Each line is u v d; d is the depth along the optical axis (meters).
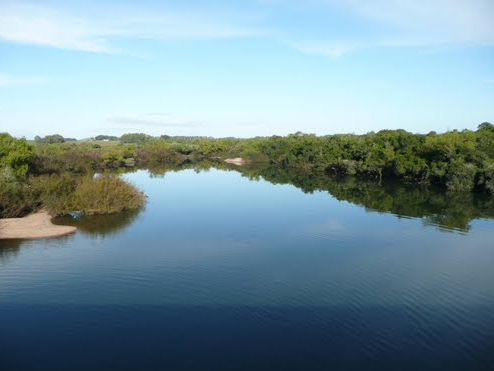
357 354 17.00
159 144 155.25
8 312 20.41
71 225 40.06
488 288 24.33
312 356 16.78
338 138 123.88
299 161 118.06
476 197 60.53
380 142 98.50
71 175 61.19
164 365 16.03
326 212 47.78
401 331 19.00
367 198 59.12
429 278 25.89
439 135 97.62
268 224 41.12
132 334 18.38
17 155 54.53
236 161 146.12
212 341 17.84
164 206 51.09
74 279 25.03
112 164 120.06
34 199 46.47
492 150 75.19
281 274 26.23
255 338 18.16
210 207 50.72
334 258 29.95
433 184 74.25
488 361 16.72
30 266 27.44
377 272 26.88
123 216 44.69
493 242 34.56
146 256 29.84
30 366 15.83
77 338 17.98
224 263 28.50
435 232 38.16
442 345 17.86
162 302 21.72
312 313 20.66
